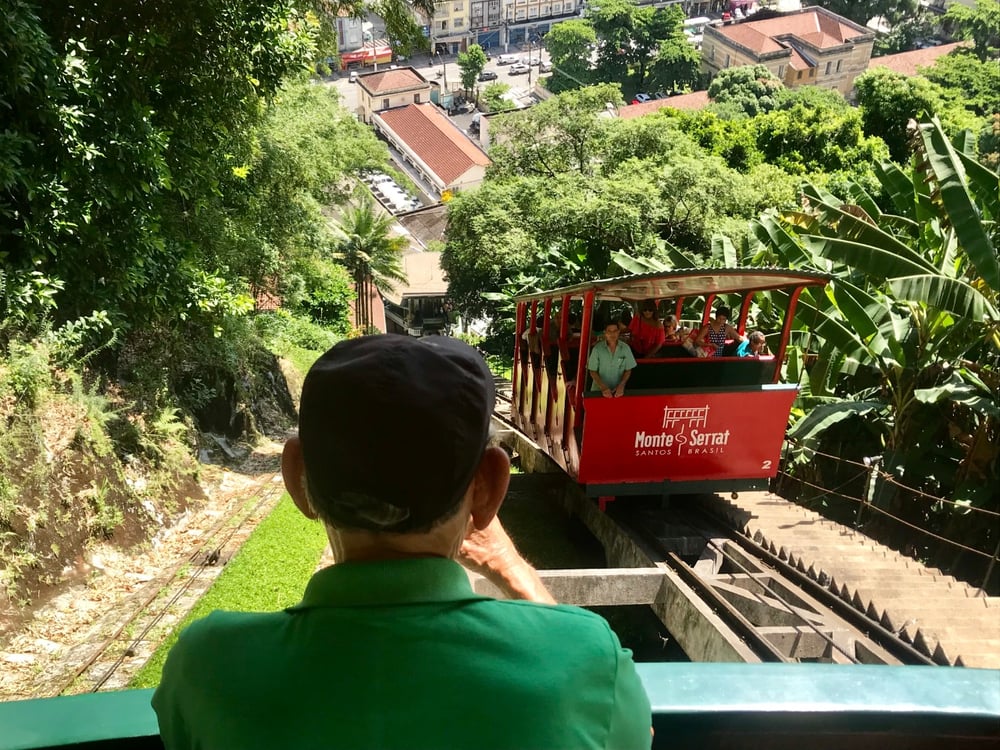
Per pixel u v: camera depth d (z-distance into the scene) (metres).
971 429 13.05
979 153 55.66
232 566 12.58
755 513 11.62
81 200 12.33
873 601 8.38
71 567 11.45
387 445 0.92
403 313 65.75
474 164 95.62
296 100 25.17
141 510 13.45
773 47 121.25
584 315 10.18
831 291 13.26
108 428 13.65
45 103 11.09
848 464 15.09
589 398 10.20
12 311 11.52
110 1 12.70
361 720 0.87
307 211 24.39
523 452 16.84
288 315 29.98
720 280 9.82
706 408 10.50
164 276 14.63
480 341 41.22
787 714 1.12
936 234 15.05
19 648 9.85
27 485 11.08
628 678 0.96
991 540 12.54
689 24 164.12
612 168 40.84
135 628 10.66
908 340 13.02
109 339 13.84
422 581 0.94
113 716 1.08
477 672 0.89
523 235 35.66
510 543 1.60
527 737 0.87
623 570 9.73
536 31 166.00
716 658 8.24
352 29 149.50
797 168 56.72
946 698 1.15
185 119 14.60
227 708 0.90
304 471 1.02
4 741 1.03
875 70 66.12
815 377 13.64
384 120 107.50
